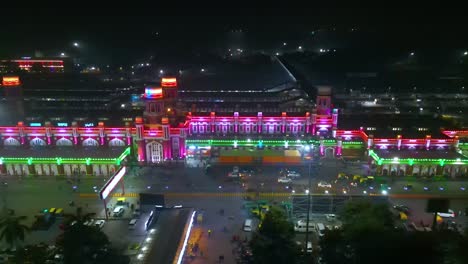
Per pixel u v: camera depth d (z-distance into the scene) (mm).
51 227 104188
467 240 43625
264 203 114625
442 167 134625
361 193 121875
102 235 80625
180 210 105125
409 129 160875
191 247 93500
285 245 80125
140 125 145375
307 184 129625
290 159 146500
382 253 44312
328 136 159250
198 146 154875
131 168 144750
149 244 88062
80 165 138750
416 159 134375
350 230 71750
